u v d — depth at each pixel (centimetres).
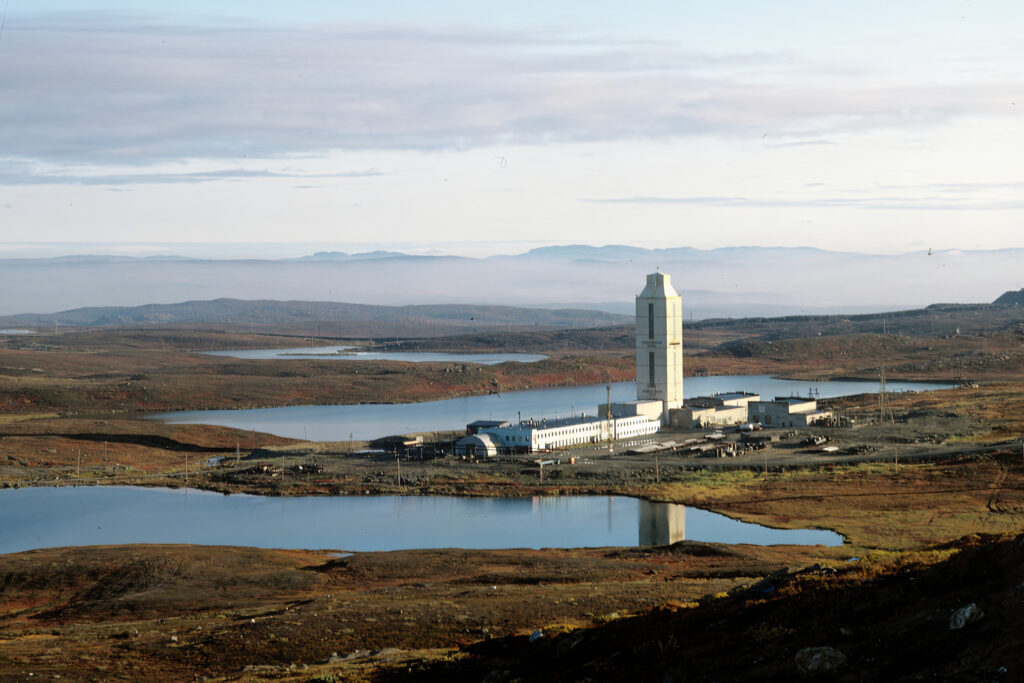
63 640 9381
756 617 5956
